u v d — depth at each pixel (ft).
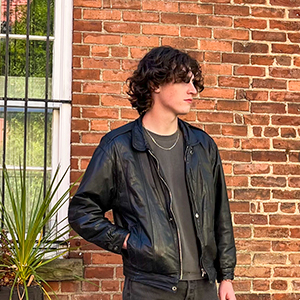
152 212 7.07
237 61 13.03
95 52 12.50
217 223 7.79
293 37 13.30
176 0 12.91
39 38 12.87
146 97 7.54
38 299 10.61
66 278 11.71
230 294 7.48
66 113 12.46
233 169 12.76
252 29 13.16
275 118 13.03
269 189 12.82
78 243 11.98
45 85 12.73
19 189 12.42
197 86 7.87
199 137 7.79
